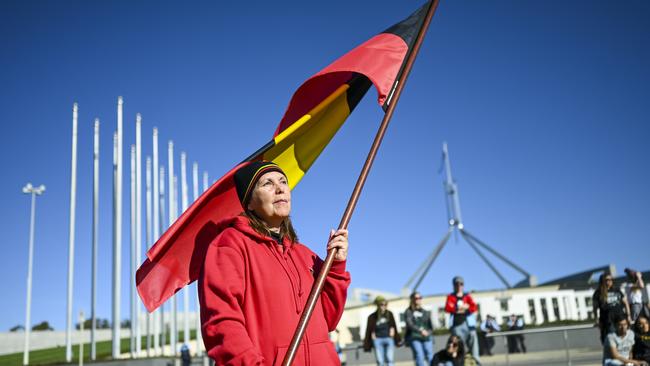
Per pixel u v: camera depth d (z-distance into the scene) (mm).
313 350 2406
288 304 2430
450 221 48156
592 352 12672
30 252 33031
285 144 3119
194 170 30500
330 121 3230
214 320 2225
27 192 33062
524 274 45094
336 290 2670
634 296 10867
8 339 59406
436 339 19516
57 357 42406
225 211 2861
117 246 24109
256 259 2453
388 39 3121
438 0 3199
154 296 2654
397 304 30906
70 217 25875
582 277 39531
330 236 2596
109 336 63250
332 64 3012
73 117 26109
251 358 2119
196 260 2766
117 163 25125
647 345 8688
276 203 2652
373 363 18719
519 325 21812
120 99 25578
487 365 13180
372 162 2748
